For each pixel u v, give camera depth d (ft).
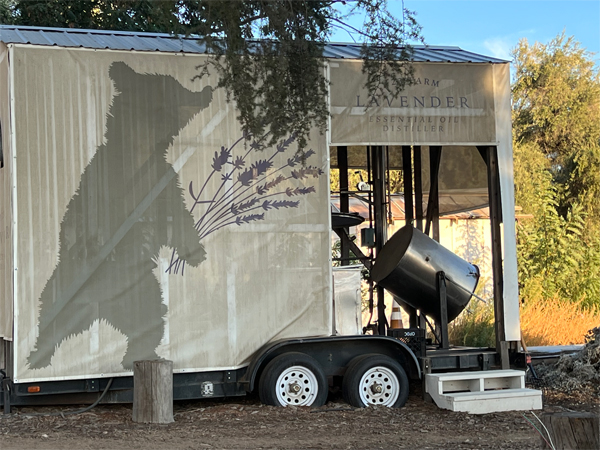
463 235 61.05
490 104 32.30
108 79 27.96
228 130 29.22
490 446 22.89
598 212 90.89
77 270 27.20
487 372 30.81
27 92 26.96
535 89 100.83
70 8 53.83
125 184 27.96
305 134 28.32
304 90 26.55
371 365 29.30
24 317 26.48
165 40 32.04
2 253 29.07
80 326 27.12
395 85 30.71
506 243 32.12
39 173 26.94
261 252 29.37
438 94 31.71
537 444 23.11
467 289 33.53
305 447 22.65
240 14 25.71
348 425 26.03
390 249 34.24
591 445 14.34
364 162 44.65
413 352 31.14
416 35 27.09
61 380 26.91
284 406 28.58
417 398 31.81
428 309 34.63
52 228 26.99
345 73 30.78
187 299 28.40
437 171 39.55
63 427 25.35
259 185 29.48
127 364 27.55
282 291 29.50
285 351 29.40
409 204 40.55
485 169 37.01
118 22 54.34
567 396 32.19
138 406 26.43
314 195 30.12
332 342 30.01
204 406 29.96
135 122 28.19
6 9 51.96
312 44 26.48
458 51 35.99
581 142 96.53
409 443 23.47
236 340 28.84
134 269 27.86
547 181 82.02
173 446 22.47
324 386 29.07
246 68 26.13
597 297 66.13
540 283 66.03
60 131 27.27
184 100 28.78
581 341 51.21
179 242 28.43
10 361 27.50
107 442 22.88
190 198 28.66
